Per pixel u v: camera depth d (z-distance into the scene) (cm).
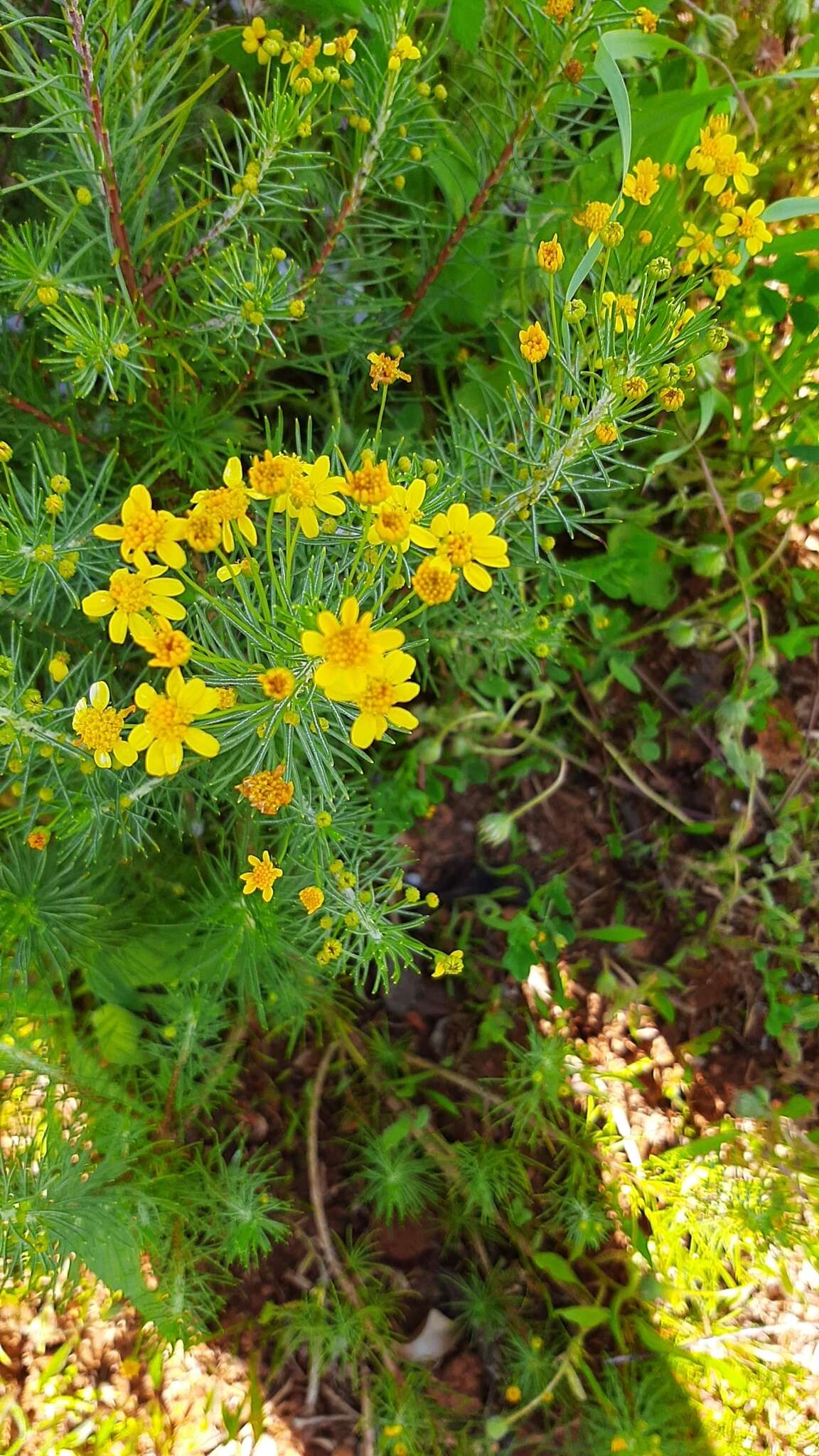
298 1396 34
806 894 40
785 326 41
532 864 39
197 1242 34
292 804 26
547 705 40
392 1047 37
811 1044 39
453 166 31
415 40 32
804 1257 36
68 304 23
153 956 32
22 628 27
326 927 27
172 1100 33
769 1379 34
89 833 26
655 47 26
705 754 40
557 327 22
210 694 19
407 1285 35
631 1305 35
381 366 22
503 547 19
